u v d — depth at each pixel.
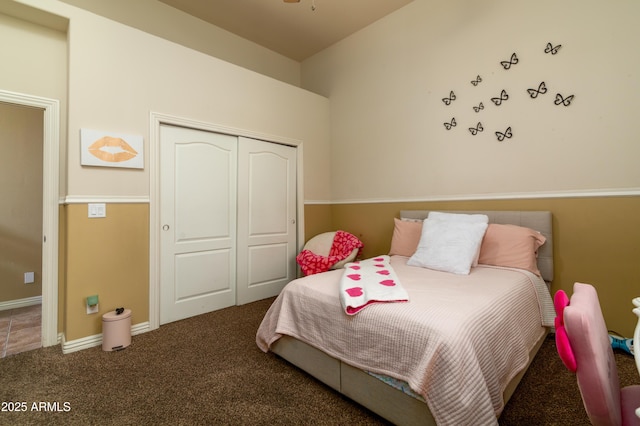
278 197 3.58
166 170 2.68
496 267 2.25
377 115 3.54
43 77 2.27
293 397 1.61
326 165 4.09
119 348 2.16
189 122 2.78
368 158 3.65
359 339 1.45
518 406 1.49
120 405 1.54
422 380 1.16
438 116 3.00
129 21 2.96
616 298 2.09
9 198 3.12
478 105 2.73
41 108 2.28
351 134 3.84
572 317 0.68
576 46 2.22
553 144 2.34
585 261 2.21
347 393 1.53
